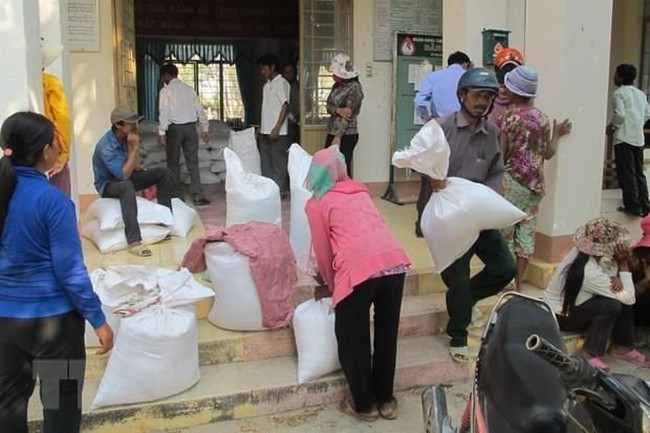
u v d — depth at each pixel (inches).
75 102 254.8
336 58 270.7
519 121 170.9
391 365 139.3
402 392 153.7
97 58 255.1
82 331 106.3
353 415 141.9
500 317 91.0
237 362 153.6
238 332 155.3
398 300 136.0
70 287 100.5
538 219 195.9
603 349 165.8
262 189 187.2
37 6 139.6
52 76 151.2
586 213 194.5
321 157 138.4
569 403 66.8
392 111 292.0
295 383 143.9
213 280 153.6
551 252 192.1
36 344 101.3
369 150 299.6
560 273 168.9
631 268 173.0
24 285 99.9
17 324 99.8
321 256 136.8
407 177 301.7
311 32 293.1
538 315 90.4
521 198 175.0
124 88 280.1
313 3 291.0
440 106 212.8
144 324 131.7
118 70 264.5
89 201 259.1
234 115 501.4
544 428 70.7
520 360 80.4
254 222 164.1
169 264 184.5
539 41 191.8
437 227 145.8
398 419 141.4
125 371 131.4
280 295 152.9
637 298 173.3
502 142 173.6
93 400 133.0
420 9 295.4
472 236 145.8
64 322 102.3
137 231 196.5
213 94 493.7
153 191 228.2
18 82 130.4
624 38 350.0
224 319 154.3
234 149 278.7
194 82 489.1
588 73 188.1
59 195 100.5
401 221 248.7
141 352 131.3
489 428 77.2
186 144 276.8
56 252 99.4
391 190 290.8
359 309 131.7
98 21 253.0
